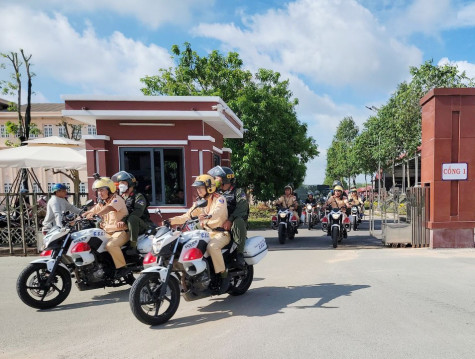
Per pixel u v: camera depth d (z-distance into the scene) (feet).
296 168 63.77
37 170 103.19
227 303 16.65
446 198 29.32
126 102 30.53
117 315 15.57
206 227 16.48
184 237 15.31
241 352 11.40
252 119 58.39
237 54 65.72
